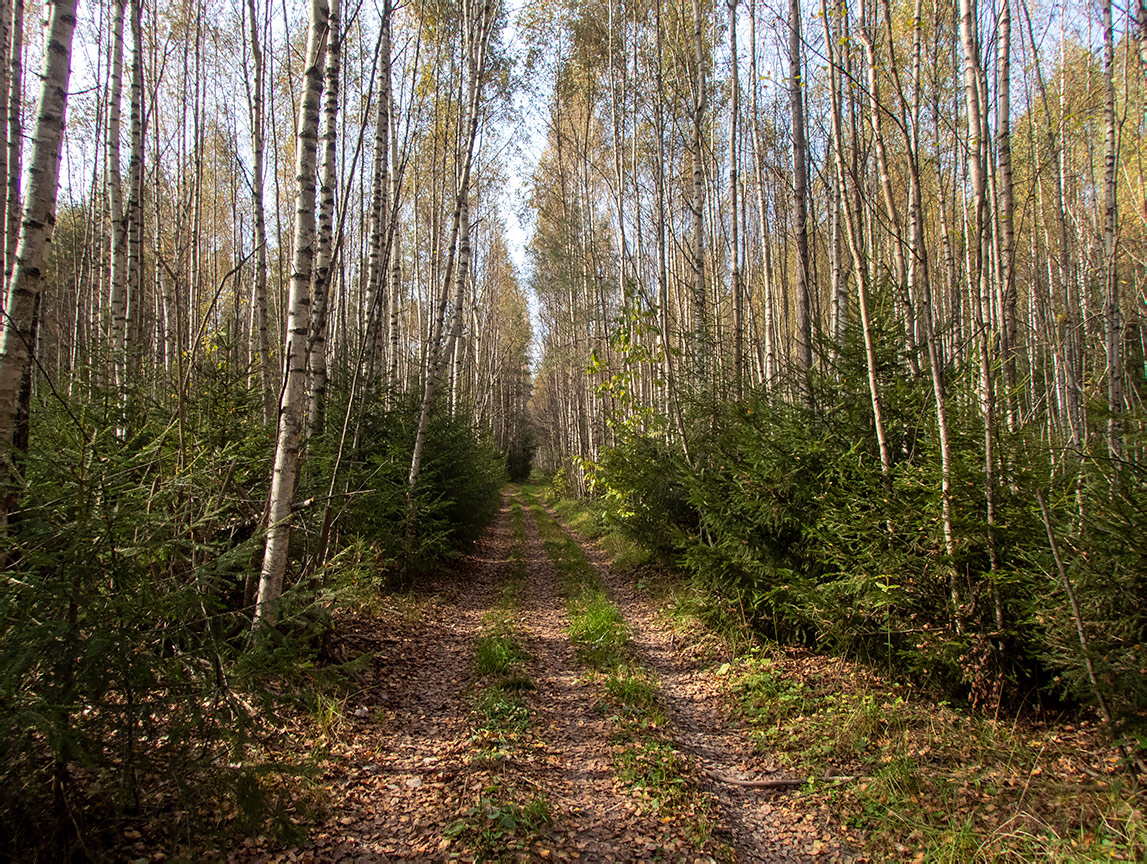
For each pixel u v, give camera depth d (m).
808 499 5.57
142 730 2.65
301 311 4.79
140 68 7.95
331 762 4.00
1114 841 2.88
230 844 3.05
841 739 4.24
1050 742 3.89
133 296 8.71
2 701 2.40
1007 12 5.35
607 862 3.12
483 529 14.55
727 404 7.67
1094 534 3.76
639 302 9.91
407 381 17.62
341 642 6.11
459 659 6.43
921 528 4.49
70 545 2.57
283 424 4.68
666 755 4.16
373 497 8.28
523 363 40.25
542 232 21.78
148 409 5.18
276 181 10.48
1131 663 3.39
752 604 5.98
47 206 3.46
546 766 4.07
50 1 3.49
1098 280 11.92
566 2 15.94
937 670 4.55
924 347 5.14
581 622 7.35
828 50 4.86
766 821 3.59
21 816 2.53
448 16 12.29
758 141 11.11
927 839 3.20
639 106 14.24
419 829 3.32
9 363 3.26
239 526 5.18
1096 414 4.20
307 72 4.93
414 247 19.47
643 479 8.90
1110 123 6.64
